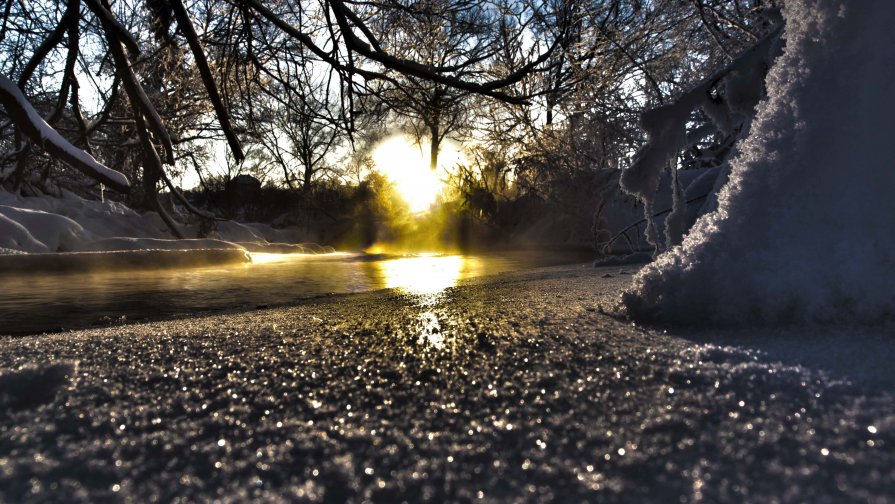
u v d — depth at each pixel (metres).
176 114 11.88
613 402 0.93
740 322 1.66
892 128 1.64
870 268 1.58
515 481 0.67
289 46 7.71
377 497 0.64
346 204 24.53
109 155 16.08
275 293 4.88
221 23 7.70
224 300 4.43
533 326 1.71
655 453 0.72
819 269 1.62
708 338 1.48
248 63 7.83
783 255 1.68
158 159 8.26
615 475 0.67
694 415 0.85
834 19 1.78
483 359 1.28
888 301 1.54
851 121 1.69
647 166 3.34
